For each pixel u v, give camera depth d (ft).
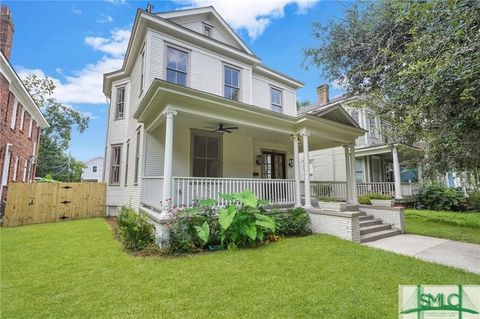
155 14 25.98
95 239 19.95
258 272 12.70
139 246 16.60
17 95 35.09
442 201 39.47
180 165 25.95
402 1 12.91
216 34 32.60
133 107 30.96
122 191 33.19
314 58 23.93
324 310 9.00
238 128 26.07
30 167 46.55
